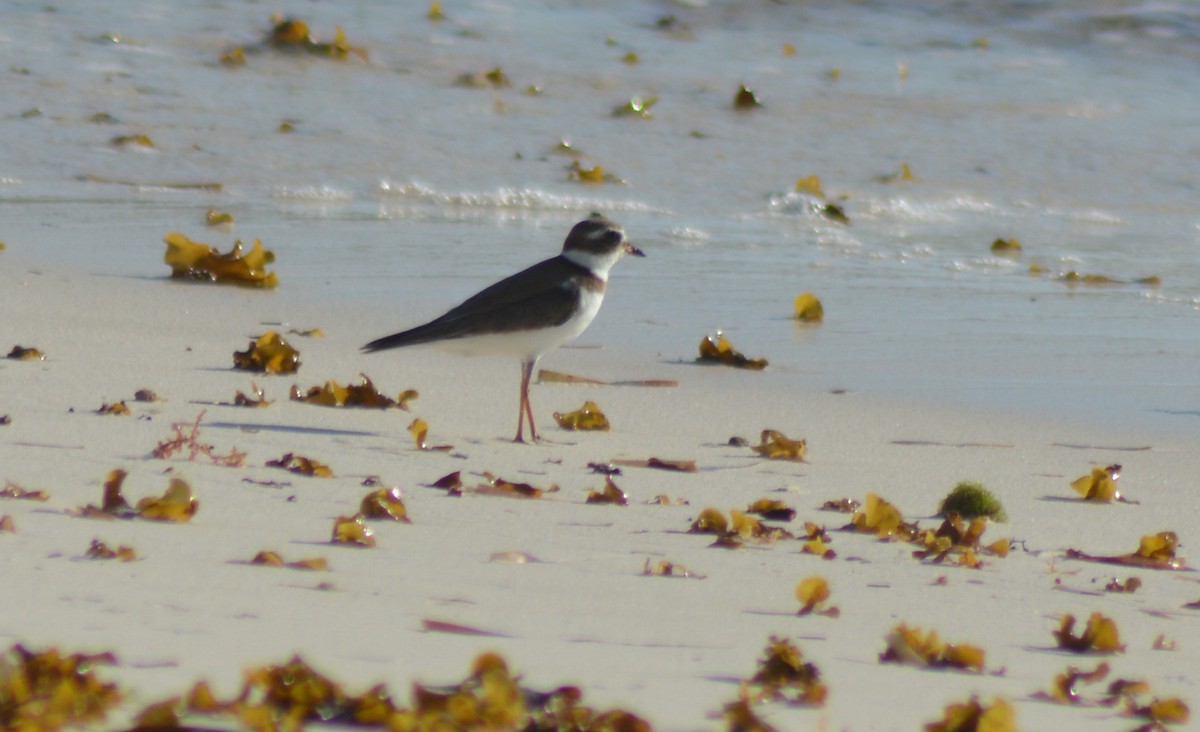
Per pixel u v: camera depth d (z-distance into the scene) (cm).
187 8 3819
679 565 934
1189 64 4169
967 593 939
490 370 1644
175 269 1967
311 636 705
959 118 3491
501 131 3100
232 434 1259
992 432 1468
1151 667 800
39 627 678
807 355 1766
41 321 1684
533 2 4288
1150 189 2991
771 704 675
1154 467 1366
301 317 1814
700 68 3775
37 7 3659
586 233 1450
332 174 2712
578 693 622
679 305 2000
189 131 2895
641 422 1452
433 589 832
